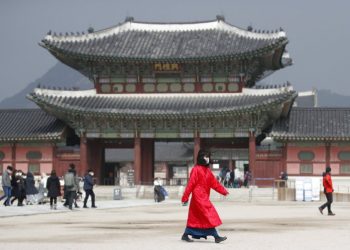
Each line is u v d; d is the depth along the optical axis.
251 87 93.31
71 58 87.62
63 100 86.94
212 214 25.81
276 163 85.25
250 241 25.98
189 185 25.89
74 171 52.03
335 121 86.38
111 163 138.12
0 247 23.75
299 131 84.56
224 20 92.19
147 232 30.33
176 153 143.88
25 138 86.38
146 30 92.69
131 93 88.25
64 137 88.25
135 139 86.75
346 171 84.06
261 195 75.00
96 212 48.59
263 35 87.81
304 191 70.31
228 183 84.75
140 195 79.62
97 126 87.06
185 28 92.44
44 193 61.09
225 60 85.12
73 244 24.80
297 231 30.86
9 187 53.81
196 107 84.62
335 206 59.34
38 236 28.34
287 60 97.00
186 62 85.69
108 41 90.00
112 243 25.19
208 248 23.33
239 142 92.19
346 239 26.89
